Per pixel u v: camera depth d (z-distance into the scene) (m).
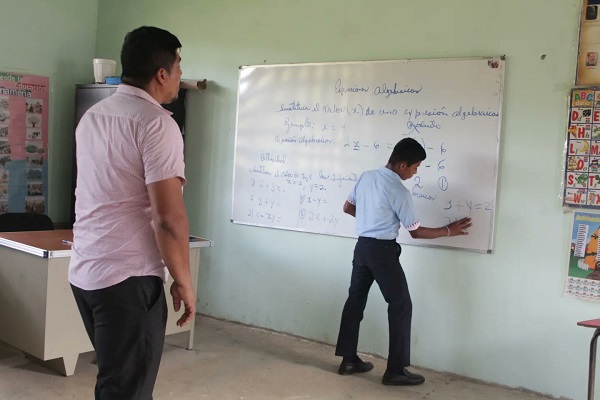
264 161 4.06
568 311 3.09
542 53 3.12
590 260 3.02
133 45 1.72
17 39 4.40
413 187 3.48
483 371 3.32
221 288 4.31
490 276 3.29
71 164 4.83
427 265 3.47
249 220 4.14
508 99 3.22
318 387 3.13
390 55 3.58
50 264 2.89
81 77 4.86
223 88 4.28
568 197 3.06
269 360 3.51
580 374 3.07
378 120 3.60
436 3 3.42
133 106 1.67
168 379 3.12
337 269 3.79
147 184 1.64
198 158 4.40
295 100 3.92
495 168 3.24
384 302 3.63
